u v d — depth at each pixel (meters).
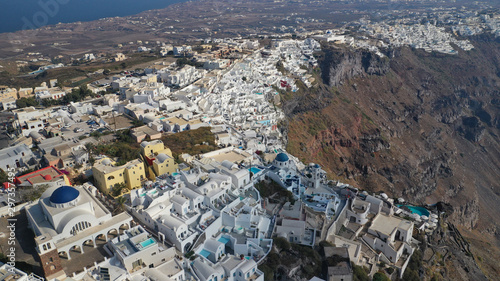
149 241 83.94
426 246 122.81
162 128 158.62
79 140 139.12
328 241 106.94
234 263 87.75
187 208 98.19
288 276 93.06
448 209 157.75
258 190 117.50
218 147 147.62
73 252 83.00
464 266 125.25
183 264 85.31
